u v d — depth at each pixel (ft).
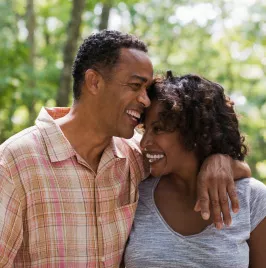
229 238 8.60
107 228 8.66
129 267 8.82
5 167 8.16
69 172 8.52
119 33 8.72
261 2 32.07
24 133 8.57
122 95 8.55
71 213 8.45
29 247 8.25
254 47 36.14
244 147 9.36
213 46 42.14
